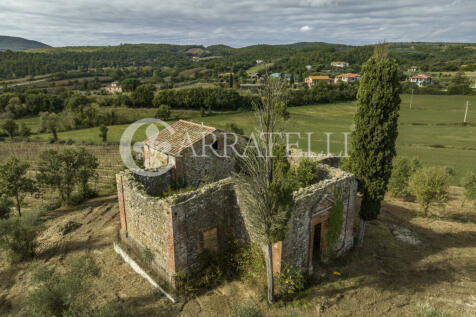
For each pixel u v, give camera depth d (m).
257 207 13.51
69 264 18.98
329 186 17.30
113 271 18.11
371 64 18.00
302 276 15.98
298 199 15.65
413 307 14.91
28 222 20.55
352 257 19.14
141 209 17.61
